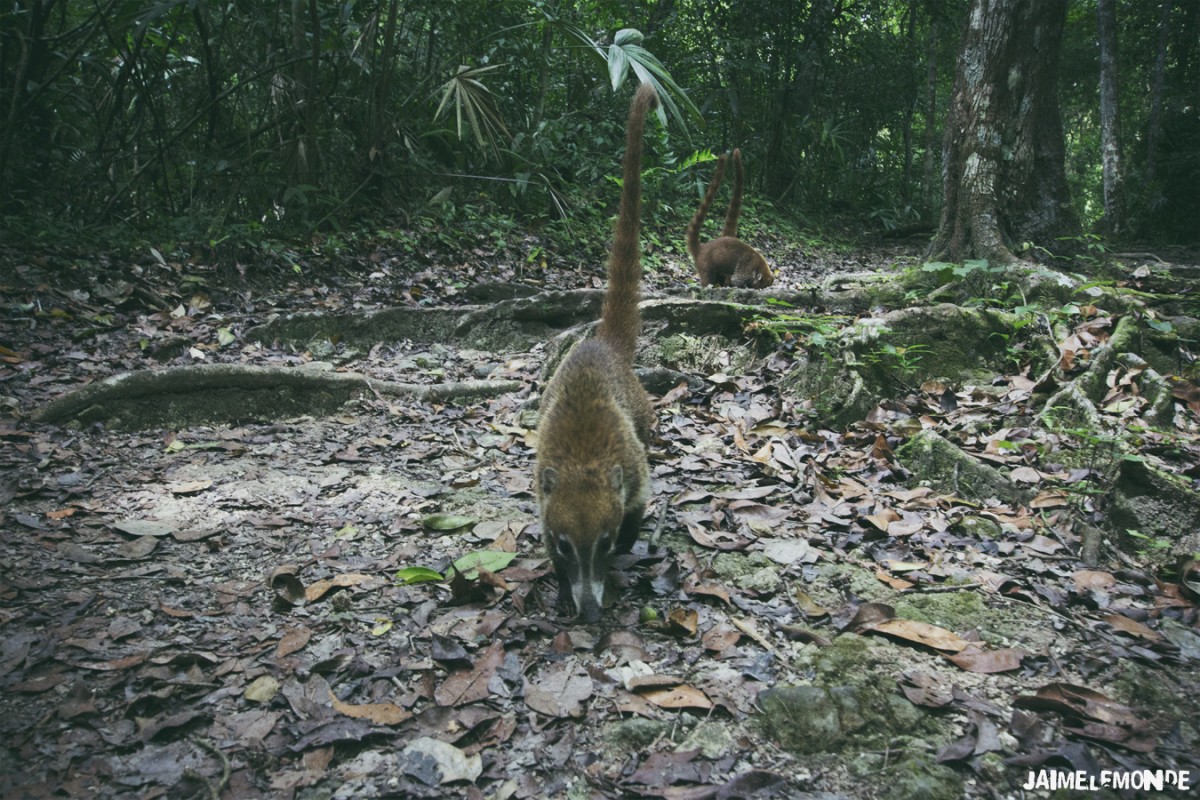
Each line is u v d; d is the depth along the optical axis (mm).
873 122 19297
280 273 7020
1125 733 2244
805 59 16547
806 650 2559
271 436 4371
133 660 2457
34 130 7195
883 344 4801
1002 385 4770
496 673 2441
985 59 6156
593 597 2600
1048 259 6172
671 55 14969
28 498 3449
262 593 2869
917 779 2080
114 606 2752
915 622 2676
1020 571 3072
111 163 7504
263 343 5715
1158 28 18344
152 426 4355
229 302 6371
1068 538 3281
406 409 4793
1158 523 3395
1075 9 21188
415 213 8750
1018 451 3916
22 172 6965
